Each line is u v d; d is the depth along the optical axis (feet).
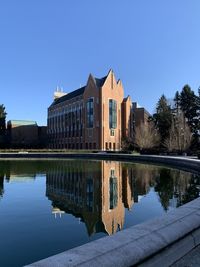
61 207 47.55
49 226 36.27
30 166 126.62
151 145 237.66
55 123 379.96
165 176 87.76
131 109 322.34
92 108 295.69
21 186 69.87
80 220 39.45
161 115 268.21
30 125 404.77
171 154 203.72
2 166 126.52
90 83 299.79
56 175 91.61
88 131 300.81
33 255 26.71
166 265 15.46
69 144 338.75
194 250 17.84
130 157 169.78
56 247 28.91
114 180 80.02
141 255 13.99
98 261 12.50
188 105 272.51
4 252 27.37
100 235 33.06
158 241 15.39
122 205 49.37
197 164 97.71
